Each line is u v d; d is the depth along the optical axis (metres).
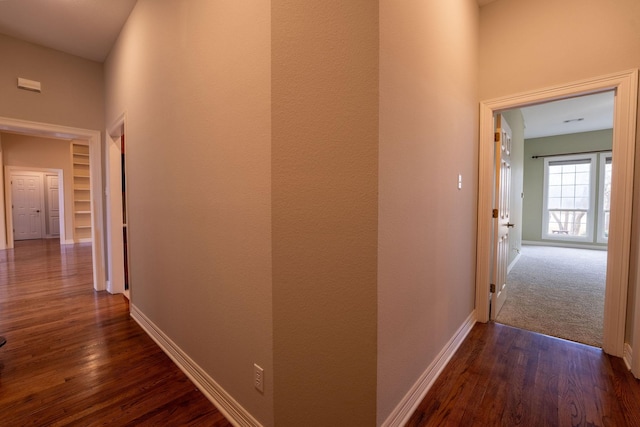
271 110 1.19
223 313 1.53
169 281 2.05
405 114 1.27
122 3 2.43
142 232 2.46
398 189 1.23
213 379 1.62
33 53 3.04
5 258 5.50
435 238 1.69
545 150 6.71
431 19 1.54
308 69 1.12
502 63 2.33
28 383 1.77
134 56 2.46
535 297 3.16
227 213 1.47
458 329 2.13
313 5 1.11
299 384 1.21
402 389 1.34
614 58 1.90
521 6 2.24
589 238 6.24
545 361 1.91
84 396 1.66
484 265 2.50
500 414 1.45
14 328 2.55
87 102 3.38
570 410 1.47
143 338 2.36
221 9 1.46
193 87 1.69
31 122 3.04
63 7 2.49
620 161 1.89
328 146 1.11
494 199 2.59
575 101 4.36
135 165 2.53
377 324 1.09
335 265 1.12
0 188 6.39
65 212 7.50
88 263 5.07
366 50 1.05
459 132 2.04
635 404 1.50
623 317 1.92
